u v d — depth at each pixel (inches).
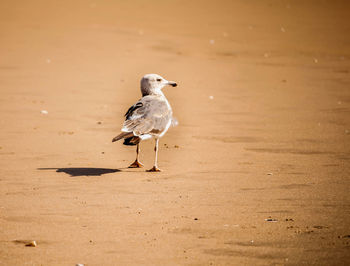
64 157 636.1
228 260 357.4
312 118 863.1
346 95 1048.2
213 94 1057.5
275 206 464.4
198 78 1214.9
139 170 585.9
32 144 693.3
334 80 1206.9
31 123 810.2
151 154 657.0
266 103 980.6
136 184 531.5
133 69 1304.1
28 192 505.4
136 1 2822.3
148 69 1306.6
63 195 496.4
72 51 1528.1
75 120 837.2
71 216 442.0
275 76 1254.3
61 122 821.9
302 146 690.8
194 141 720.3
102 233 405.4
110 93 1053.8
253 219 432.5
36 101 968.9
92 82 1153.4
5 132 754.2
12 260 361.4
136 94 1050.7
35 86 1101.7
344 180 542.3
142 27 1996.8
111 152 664.4
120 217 439.2
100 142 711.1
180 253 368.8
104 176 559.8
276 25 2135.8
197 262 354.9
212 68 1338.6
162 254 367.2
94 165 604.7
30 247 381.4
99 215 444.1
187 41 1732.3
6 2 2677.2
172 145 700.7
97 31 1879.9
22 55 1454.2
